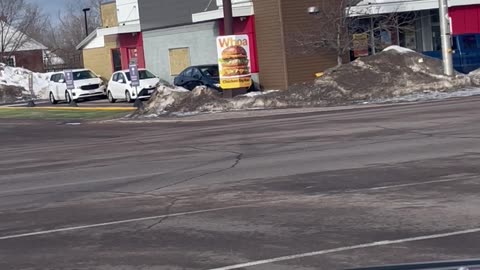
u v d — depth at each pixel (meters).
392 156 14.93
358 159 14.90
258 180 13.32
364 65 33.00
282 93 32.34
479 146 15.32
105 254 8.76
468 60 39.47
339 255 8.02
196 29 42.66
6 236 10.13
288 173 13.85
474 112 21.73
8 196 13.80
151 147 20.56
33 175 16.72
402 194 11.09
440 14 32.44
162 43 45.75
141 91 41.34
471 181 11.73
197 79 38.50
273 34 37.28
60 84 47.44
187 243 9.02
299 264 7.78
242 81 34.12
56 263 8.50
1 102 58.31
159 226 10.07
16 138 28.16
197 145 19.95
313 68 37.38
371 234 8.84
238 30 38.84
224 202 11.46
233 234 9.31
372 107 27.67
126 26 47.59
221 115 30.12
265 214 10.38
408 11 39.09
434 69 33.03
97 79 46.91
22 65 77.38
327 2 36.78
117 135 25.70
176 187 13.29
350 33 37.53
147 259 8.40
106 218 10.90
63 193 13.64
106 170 16.48
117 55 52.38
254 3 37.97
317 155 15.93
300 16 36.97
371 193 11.34
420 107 25.19
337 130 20.38
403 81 31.97
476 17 40.03
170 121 29.83
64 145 23.77
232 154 17.33
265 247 8.58
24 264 8.54
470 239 8.31
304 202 11.02
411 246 8.17
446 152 14.87
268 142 19.08
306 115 26.73
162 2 45.16
